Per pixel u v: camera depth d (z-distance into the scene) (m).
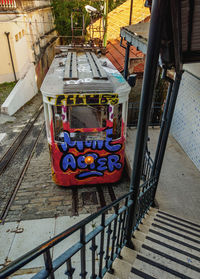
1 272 1.14
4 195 6.23
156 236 3.69
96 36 16.39
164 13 1.98
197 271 2.92
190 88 6.94
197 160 6.64
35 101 15.96
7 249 4.56
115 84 5.21
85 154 5.65
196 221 4.82
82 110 5.08
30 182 6.76
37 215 5.46
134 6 17.23
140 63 9.59
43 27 21.77
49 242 1.40
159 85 9.56
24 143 9.52
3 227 5.09
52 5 23.58
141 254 3.09
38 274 1.40
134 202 2.93
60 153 5.56
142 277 2.70
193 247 3.47
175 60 2.81
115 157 5.86
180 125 7.72
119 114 5.38
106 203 5.90
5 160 8.09
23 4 16.45
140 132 2.54
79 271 3.90
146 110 2.41
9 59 15.34
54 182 6.27
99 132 5.41
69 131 5.29
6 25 14.41
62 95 4.85
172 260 3.07
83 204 5.85
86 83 5.01
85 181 6.11
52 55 25.30
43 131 10.78
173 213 5.05
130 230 3.14
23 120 12.27
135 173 2.77
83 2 19.72
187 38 2.72
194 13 2.47
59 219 5.35
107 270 2.55
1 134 10.44
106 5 12.12
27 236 4.88
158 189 5.83
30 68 16.72
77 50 7.89
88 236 1.86
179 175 6.38
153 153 7.53
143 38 4.54
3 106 12.41
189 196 5.63
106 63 6.43
